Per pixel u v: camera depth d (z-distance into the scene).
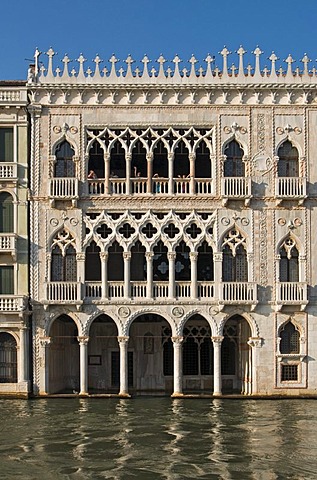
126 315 46.97
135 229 47.25
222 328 47.00
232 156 48.03
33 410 41.03
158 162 49.59
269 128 47.72
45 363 46.62
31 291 46.84
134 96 47.81
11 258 47.06
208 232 47.28
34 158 47.44
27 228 47.22
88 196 47.31
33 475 26.34
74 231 47.16
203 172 48.75
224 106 47.75
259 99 47.78
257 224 47.34
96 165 49.50
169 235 47.50
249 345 47.59
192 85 47.25
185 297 47.03
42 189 47.41
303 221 47.41
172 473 26.62
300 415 39.47
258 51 47.88
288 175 47.84
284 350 47.25
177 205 47.41
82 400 45.44
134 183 47.72
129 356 51.78
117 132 47.97
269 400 45.81
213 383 50.62
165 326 52.00
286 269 47.56
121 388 46.88
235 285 46.75
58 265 47.41
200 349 51.50
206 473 26.62
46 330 46.72
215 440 32.41
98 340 51.88
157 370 51.69
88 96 47.75
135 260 48.47
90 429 35.00
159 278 48.53
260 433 34.03
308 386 46.81
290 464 27.95
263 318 47.03
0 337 46.84
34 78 47.41
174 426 35.84
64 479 25.78
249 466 27.66
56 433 33.94
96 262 48.12
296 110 47.84
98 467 27.48
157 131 47.88
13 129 47.66
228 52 47.91
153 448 30.70
